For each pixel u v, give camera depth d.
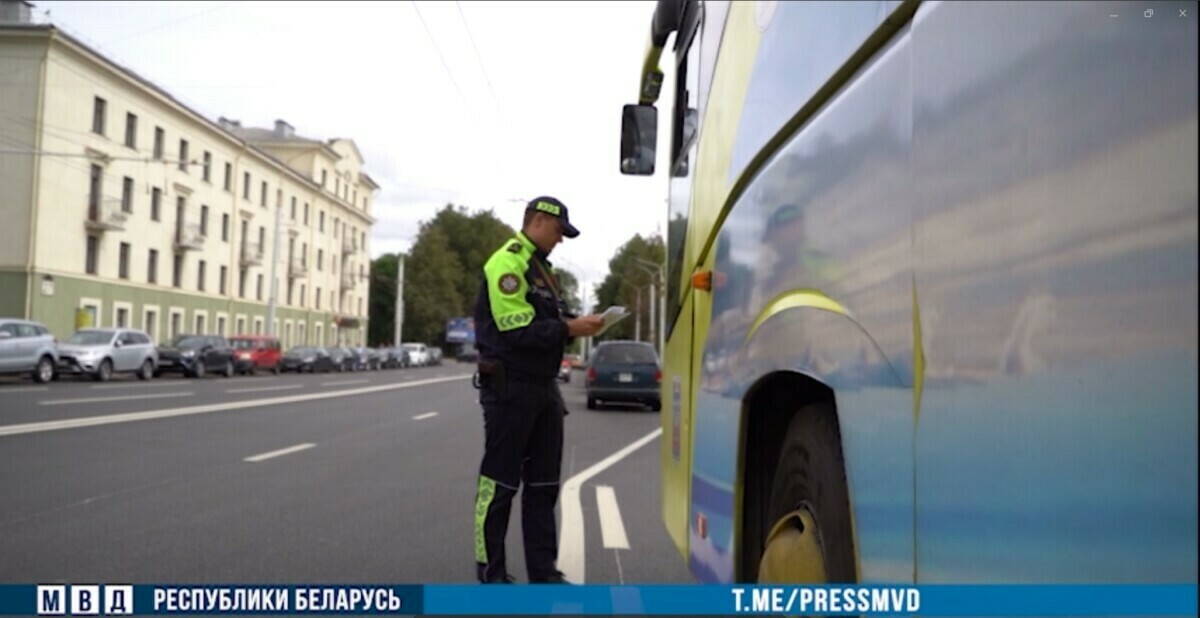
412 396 24.20
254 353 39.50
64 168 32.09
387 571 5.27
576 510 7.77
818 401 2.78
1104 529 1.27
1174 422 1.16
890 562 1.97
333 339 75.38
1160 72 1.20
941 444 1.74
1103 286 1.28
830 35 2.44
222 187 51.28
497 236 99.81
